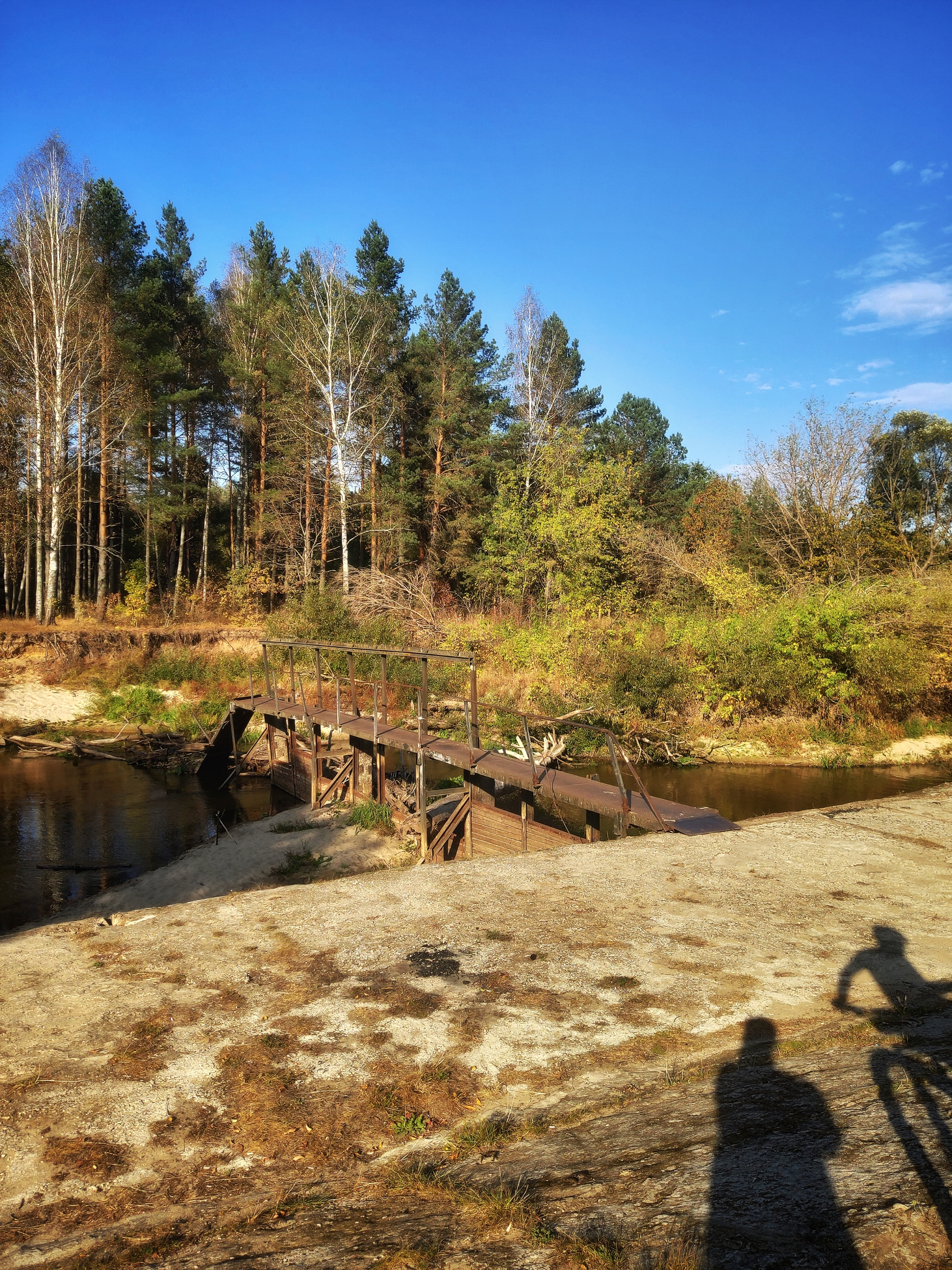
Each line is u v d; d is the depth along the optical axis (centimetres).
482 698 2166
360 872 1091
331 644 1484
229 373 3453
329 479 3316
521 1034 398
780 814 938
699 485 4681
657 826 827
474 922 555
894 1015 406
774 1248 212
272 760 1719
